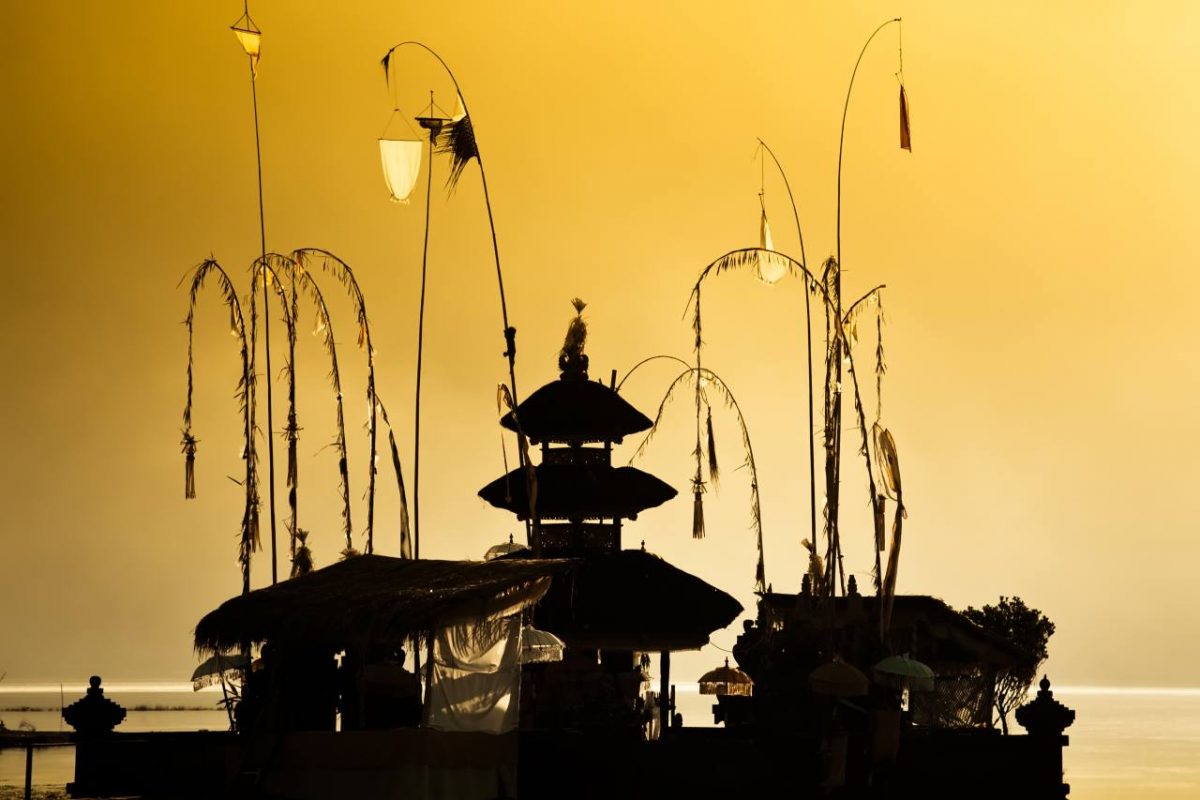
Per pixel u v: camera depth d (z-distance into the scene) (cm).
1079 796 17738
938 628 12788
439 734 9044
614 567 11762
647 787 10012
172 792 10606
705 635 11519
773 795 10275
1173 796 17750
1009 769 11119
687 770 10119
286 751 9056
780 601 12344
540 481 12412
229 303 12319
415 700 9731
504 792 9388
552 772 9662
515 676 9488
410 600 9106
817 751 10394
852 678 10450
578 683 11256
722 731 11312
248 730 9894
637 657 12694
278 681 9431
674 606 11500
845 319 12456
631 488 12431
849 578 11725
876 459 11850
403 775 8981
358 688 9188
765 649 11294
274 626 9238
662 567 11862
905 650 12744
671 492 12581
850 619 11500
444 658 9144
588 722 10488
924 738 11075
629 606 11431
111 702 11156
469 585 9319
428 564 10169
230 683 11106
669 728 11519
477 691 9294
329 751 8994
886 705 10975
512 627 9475
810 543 11794
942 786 11025
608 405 12662
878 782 10775
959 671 12775
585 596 11475
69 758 18012
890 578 11556
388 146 11844
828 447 11819
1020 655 12812
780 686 10900
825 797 10400
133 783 10638
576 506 12344
